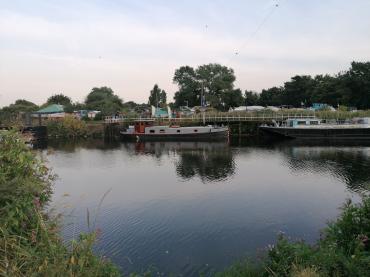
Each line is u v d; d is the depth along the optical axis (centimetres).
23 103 11212
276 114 6875
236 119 6762
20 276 538
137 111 9638
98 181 2809
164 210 1986
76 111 9856
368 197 1006
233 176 2920
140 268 1286
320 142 5472
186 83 10319
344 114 6712
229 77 10056
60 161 3825
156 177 2947
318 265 734
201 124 6844
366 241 831
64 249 649
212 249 1450
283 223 1747
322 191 2366
